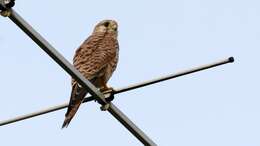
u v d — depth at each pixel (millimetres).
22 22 8672
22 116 10359
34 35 8820
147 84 10102
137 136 10148
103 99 9922
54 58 9164
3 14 8516
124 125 10133
